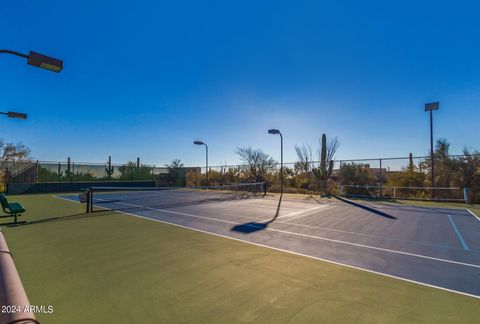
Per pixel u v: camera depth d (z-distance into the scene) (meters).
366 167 20.27
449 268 4.89
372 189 19.05
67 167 24.62
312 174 22.55
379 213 11.48
